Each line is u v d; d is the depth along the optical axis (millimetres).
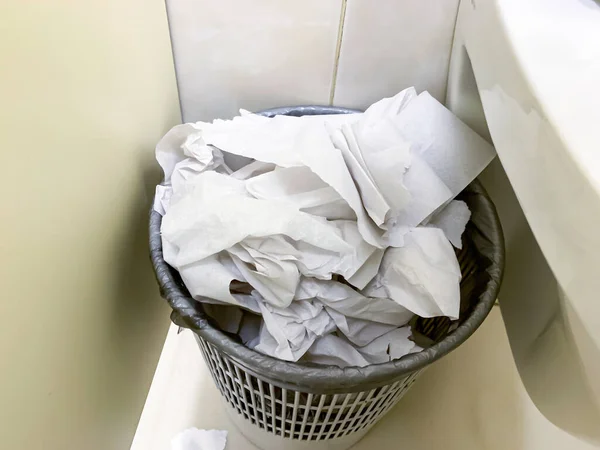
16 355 250
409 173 353
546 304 376
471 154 381
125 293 383
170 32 423
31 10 239
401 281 340
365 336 355
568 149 192
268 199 329
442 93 452
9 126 229
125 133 354
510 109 241
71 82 277
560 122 201
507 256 448
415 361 296
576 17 260
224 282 316
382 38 416
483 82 283
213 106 476
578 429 341
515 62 237
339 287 335
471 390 499
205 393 481
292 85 454
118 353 384
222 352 317
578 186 186
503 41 255
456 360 517
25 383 260
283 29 417
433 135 379
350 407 356
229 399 410
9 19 224
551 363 357
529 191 222
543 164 209
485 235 379
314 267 320
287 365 291
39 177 254
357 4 397
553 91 215
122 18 334
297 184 339
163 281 326
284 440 420
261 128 367
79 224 299
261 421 401
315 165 313
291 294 320
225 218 315
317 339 345
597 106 208
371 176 322
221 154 382
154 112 405
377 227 334
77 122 287
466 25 344
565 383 336
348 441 440
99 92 310
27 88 240
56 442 299
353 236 332
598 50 240
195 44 430
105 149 325
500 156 253
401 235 345
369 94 456
